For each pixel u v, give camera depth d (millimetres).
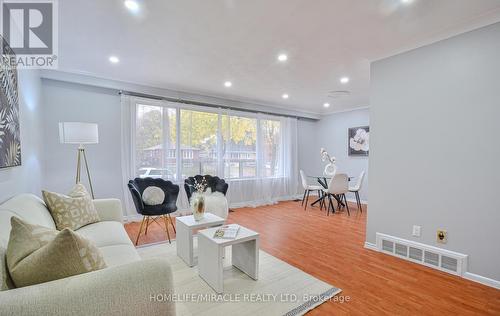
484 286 2189
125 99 4059
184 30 2406
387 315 1793
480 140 2258
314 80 4000
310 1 1943
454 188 2414
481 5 1987
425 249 2592
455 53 2395
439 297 2018
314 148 7176
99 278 1008
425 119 2602
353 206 5672
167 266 1127
